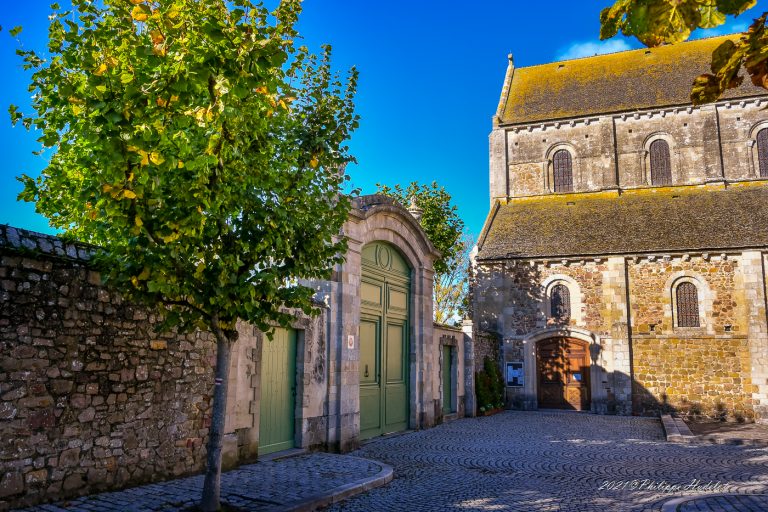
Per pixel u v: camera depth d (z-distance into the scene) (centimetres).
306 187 788
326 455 1152
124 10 596
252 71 536
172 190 625
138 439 820
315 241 772
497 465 1128
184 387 902
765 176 2667
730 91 2767
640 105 2877
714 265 2267
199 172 611
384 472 987
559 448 1356
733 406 2173
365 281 1476
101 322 778
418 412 1675
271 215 722
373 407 1491
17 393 670
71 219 870
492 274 2561
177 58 559
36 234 702
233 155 654
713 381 2211
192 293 671
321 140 797
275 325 1126
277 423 1133
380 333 1540
